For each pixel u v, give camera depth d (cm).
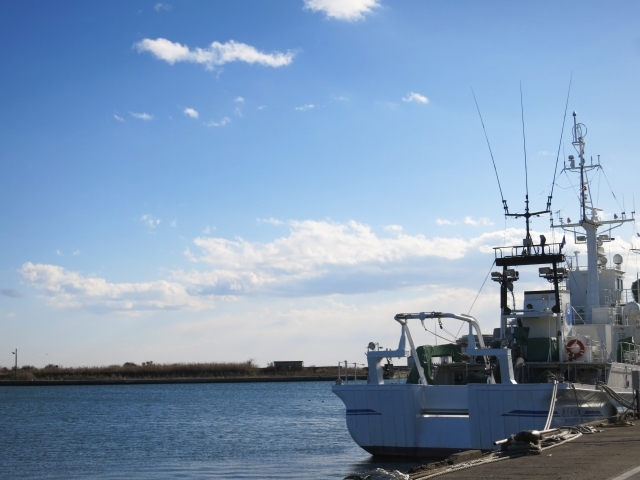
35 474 3500
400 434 3052
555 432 2434
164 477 3294
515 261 3547
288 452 4156
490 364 3491
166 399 10769
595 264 4141
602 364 3209
